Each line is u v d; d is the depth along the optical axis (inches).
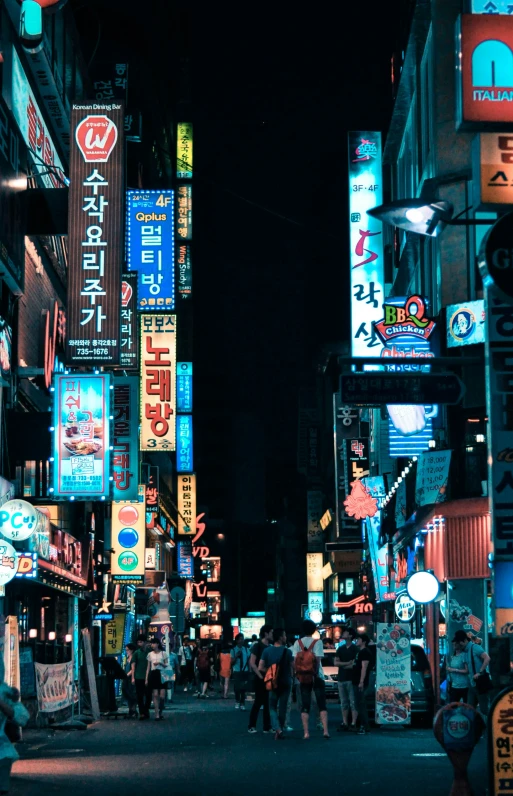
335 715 1235.2
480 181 501.7
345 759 690.2
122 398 1530.5
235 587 5472.4
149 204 1769.2
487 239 433.4
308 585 3708.2
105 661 1241.4
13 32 1130.0
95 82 2352.4
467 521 1115.9
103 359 1121.4
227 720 1136.8
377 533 1771.7
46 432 1116.5
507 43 513.3
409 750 750.5
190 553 3282.5
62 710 1062.4
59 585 1233.4
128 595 2103.8
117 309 1126.4
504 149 505.0
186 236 2891.2
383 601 1706.4
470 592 1114.7
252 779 587.2
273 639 916.0
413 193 1598.2
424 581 1025.5
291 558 4980.3
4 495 992.9
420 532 1267.2
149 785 564.7
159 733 944.3
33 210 1129.4
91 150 1138.0
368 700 1037.8
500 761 390.3
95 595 1668.3
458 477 1144.2
